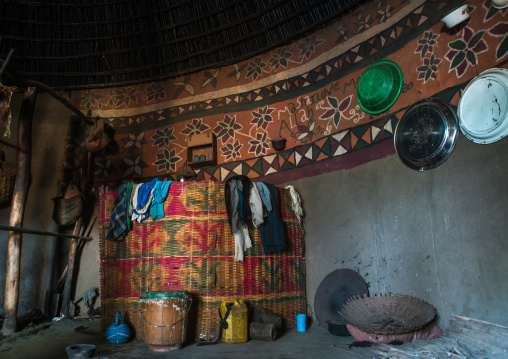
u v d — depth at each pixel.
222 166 7.01
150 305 4.25
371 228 5.15
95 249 7.05
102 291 5.38
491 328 3.52
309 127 6.22
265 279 5.34
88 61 7.70
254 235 5.36
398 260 4.75
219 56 7.41
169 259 4.95
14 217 5.39
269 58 6.95
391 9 5.34
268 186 5.54
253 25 6.93
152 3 7.23
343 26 6.02
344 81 5.85
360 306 4.57
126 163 7.55
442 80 4.49
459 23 4.27
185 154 7.32
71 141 7.36
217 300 4.91
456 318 3.96
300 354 3.94
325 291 5.38
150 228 5.14
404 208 4.74
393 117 5.05
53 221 6.82
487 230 3.82
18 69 7.40
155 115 7.68
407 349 3.66
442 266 4.23
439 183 4.35
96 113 7.73
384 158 5.09
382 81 5.10
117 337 4.63
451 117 4.30
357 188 5.41
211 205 5.12
